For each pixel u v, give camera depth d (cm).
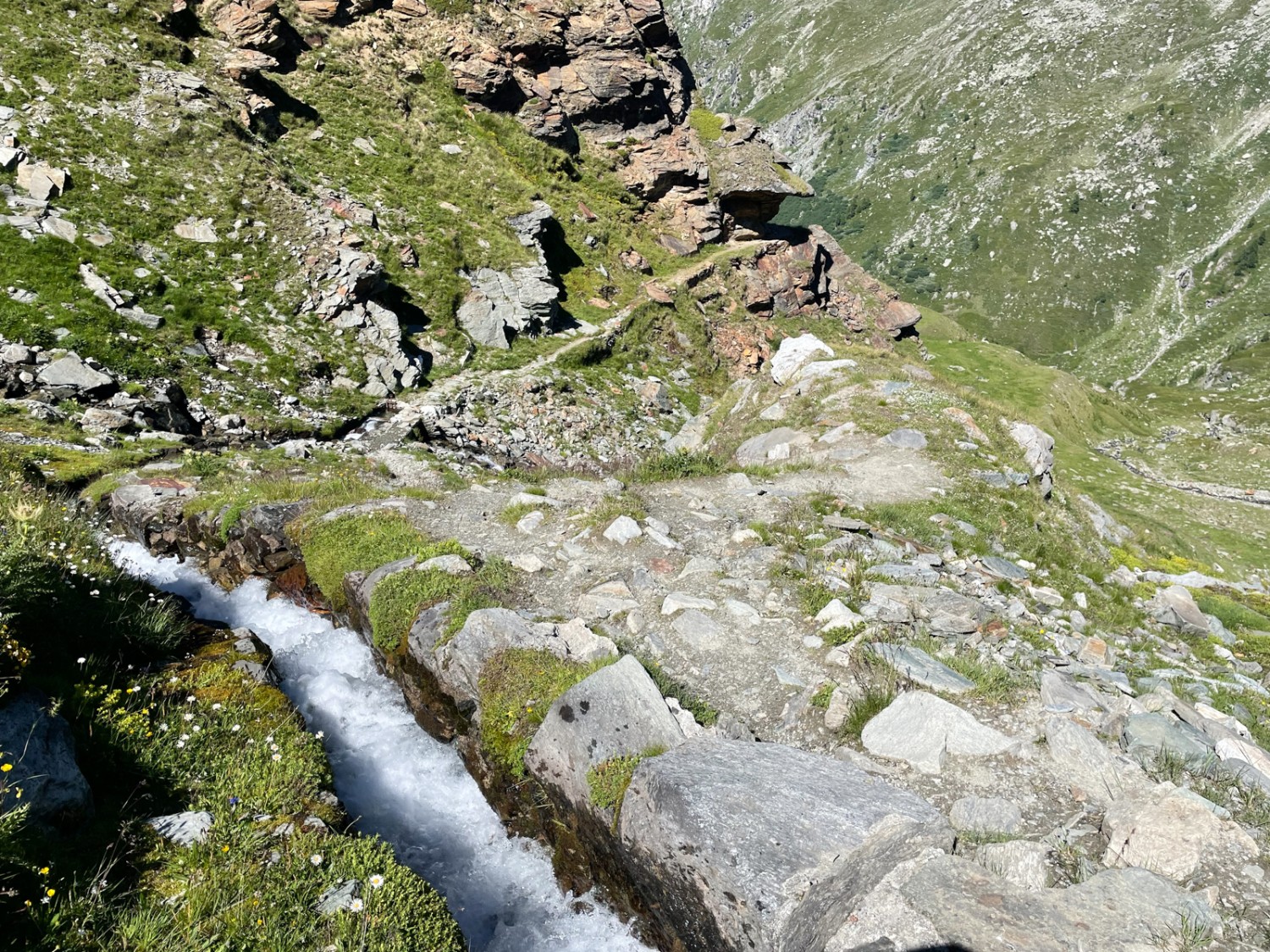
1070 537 1650
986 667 825
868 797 581
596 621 1006
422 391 3403
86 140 3341
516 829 757
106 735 647
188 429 2567
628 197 6072
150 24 4241
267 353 3042
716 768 620
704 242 6222
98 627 836
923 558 1249
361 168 4584
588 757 677
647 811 594
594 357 4356
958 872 539
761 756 647
